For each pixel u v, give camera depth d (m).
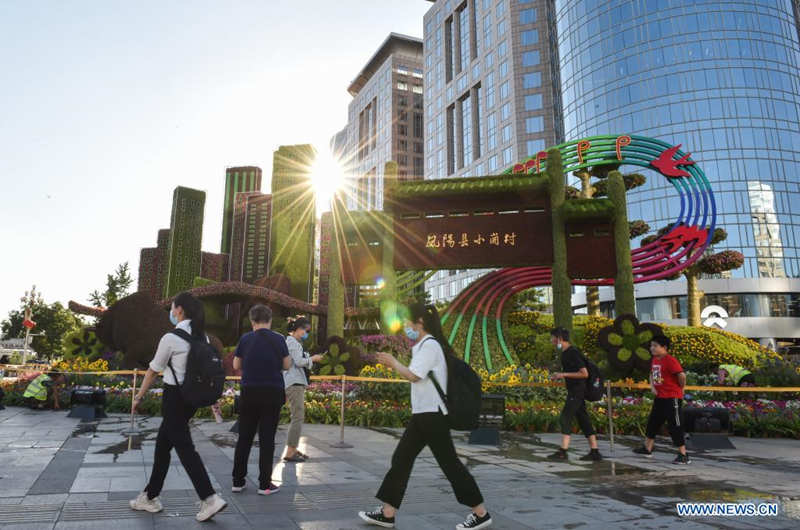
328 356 15.99
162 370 3.93
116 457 6.23
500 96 83.50
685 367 18.53
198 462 3.77
